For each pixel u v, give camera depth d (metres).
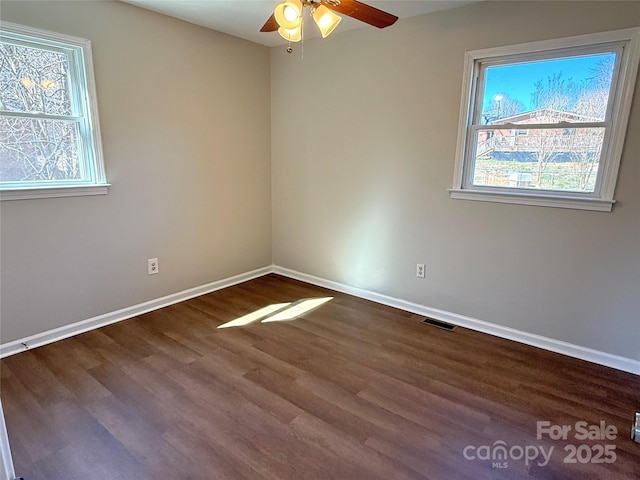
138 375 2.33
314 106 3.66
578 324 2.58
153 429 1.88
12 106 2.42
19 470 1.63
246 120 3.81
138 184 3.05
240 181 3.87
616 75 2.28
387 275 3.46
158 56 3.02
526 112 2.62
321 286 3.97
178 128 3.24
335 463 1.69
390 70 3.10
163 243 3.30
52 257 2.65
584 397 2.17
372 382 2.29
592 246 2.45
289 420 1.96
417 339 2.84
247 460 1.70
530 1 2.42
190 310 3.31
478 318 3.00
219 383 2.26
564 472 1.66
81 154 2.75
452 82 2.80
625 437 1.86
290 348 2.68
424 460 1.71
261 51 3.82
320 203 3.82
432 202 3.07
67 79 2.63
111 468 1.65
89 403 2.06
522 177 2.71
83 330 2.88
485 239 2.86
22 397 2.10
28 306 2.59
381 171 3.32
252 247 4.13
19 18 2.32
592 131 2.40
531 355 2.62
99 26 2.66
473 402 2.11
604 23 2.22
